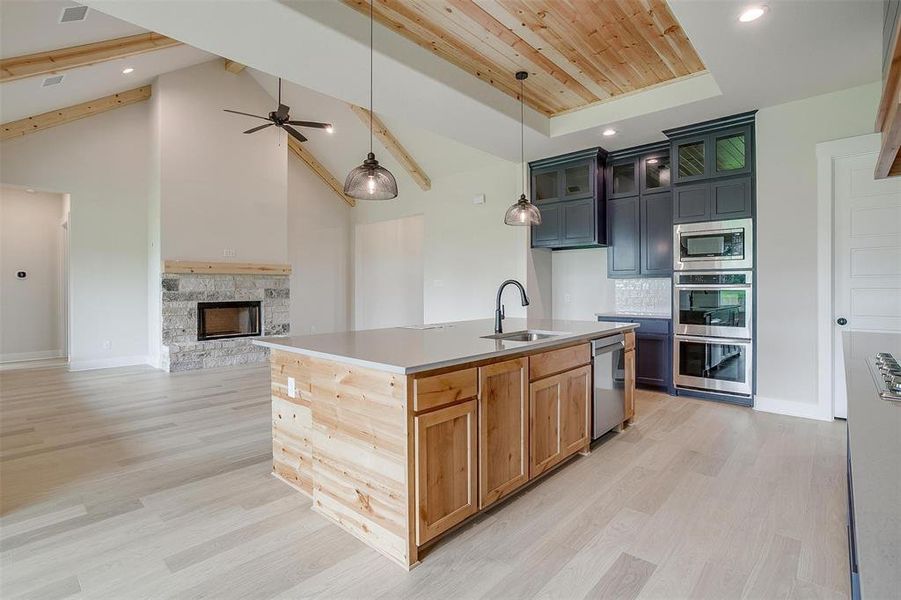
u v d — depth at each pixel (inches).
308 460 103.7
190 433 146.7
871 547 23.4
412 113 165.9
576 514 95.0
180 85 253.4
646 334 197.5
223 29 110.3
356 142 298.2
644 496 102.6
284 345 101.0
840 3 102.3
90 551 82.7
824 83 143.4
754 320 168.7
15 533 88.7
